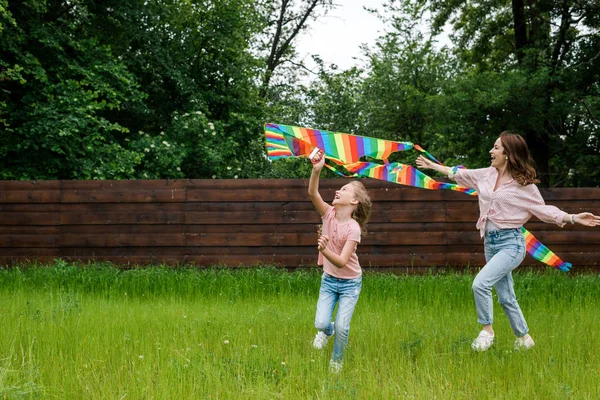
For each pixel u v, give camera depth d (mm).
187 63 18328
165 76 17281
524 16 18516
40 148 13633
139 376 3928
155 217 11078
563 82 18047
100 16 16391
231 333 5480
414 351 4910
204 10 18375
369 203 4789
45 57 14727
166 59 17234
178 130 15211
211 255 11055
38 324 5680
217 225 11078
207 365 4094
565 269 5672
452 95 17969
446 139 19172
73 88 14031
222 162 15492
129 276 9477
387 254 10977
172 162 14602
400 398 3605
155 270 9852
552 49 18922
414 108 21688
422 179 5680
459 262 10938
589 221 4961
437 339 5414
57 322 5855
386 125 21938
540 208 5121
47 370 4129
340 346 4590
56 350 4668
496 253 5266
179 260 11047
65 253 11078
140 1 16766
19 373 3977
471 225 10969
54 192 11070
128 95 15797
